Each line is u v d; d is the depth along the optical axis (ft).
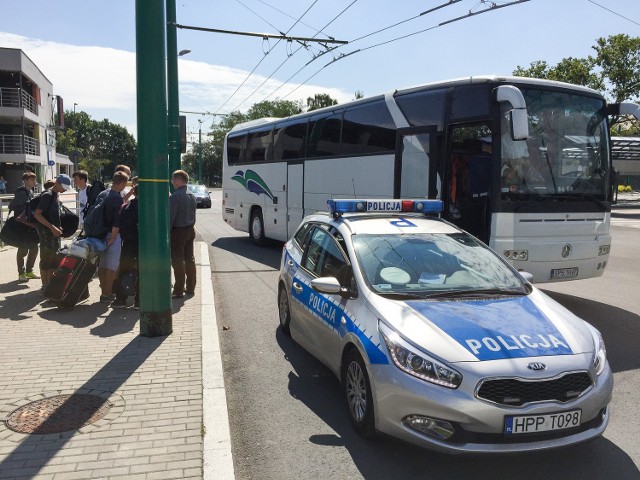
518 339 12.23
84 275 23.79
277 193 47.11
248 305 27.66
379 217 18.62
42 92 165.37
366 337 13.09
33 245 29.35
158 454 11.82
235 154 57.00
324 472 11.88
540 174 25.25
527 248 24.41
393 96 31.48
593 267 26.37
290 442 13.24
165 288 20.10
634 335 22.16
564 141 26.03
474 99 25.71
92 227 24.26
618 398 15.88
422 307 13.53
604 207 26.63
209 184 339.77
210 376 16.15
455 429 11.24
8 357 17.75
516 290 15.12
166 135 19.40
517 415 11.14
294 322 19.15
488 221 24.48
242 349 20.43
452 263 15.99
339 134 37.24
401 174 30.42
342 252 16.49
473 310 13.48
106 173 400.26
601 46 121.29
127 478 10.91
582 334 12.94
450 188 26.84
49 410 13.89
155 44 18.71
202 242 50.52
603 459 12.44
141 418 13.50
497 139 24.44
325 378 17.48
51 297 23.44
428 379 11.57
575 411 11.45
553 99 26.04
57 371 16.55
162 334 20.17
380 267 15.35
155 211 19.51
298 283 18.75
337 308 15.20
